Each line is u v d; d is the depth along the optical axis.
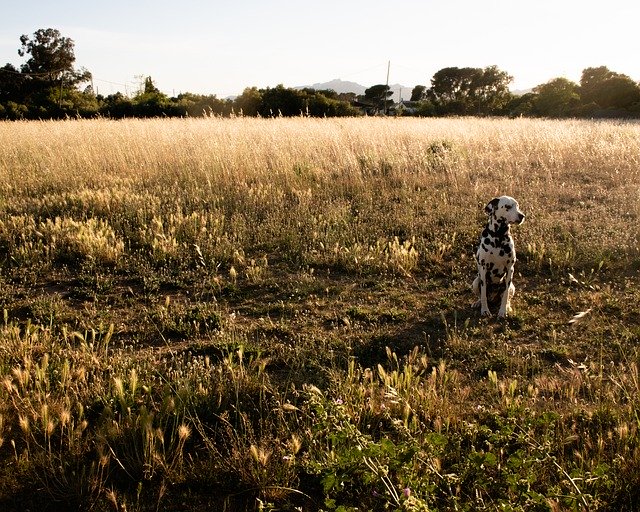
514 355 5.86
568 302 7.32
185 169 13.76
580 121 32.84
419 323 6.82
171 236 9.47
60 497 3.84
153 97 47.88
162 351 6.04
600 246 8.82
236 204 11.35
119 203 11.18
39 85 73.69
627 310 6.95
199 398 4.83
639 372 5.32
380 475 3.32
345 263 8.74
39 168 14.27
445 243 9.43
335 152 15.69
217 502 3.86
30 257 8.72
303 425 4.43
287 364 5.63
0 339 5.77
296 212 10.94
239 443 4.24
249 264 8.88
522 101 65.31
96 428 4.49
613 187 12.91
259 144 16.30
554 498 3.38
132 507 3.77
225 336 6.20
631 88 67.94
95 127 20.94
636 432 4.22
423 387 5.07
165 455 4.21
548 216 10.60
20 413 4.58
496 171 14.61
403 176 13.68
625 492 3.69
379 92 82.25
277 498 3.86
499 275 6.89
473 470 3.63
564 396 5.03
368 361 5.80
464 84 95.44
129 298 7.54
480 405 4.77
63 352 5.61
